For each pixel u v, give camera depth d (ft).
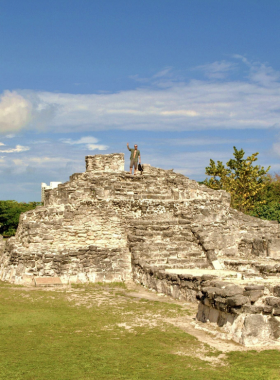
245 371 32.37
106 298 60.75
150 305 55.57
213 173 175.83
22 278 72.69
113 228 83.46
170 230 83.66
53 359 35.35
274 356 35.24
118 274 75.72
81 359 35.37
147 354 36.58
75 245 80.74
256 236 86.43
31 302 57.82
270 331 38.60
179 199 97.55
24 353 36.83
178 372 32.50
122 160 111.96
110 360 35.17
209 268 72.33
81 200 89.30
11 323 46.42
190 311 51.70
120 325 45.96
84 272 74.59
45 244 78.43
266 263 71.10
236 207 163.84
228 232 88.07
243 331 38.42
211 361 34.91
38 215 83.66
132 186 97.96
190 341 39.83
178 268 71.26
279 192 204.23
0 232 175.83
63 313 51.39
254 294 40.22
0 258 90.68
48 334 42.57
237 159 174.29
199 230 82.07
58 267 73.92
